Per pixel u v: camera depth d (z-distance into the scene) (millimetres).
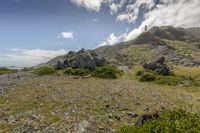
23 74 62625
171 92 46031
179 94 44812
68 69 65125
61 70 68312
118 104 31016
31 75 60500
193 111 32125
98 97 34219
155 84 57250
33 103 30469
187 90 52406
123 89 42562
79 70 64438
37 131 21203
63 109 27641
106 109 28484
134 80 62281
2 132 21312
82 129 20859
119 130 20000
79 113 26078
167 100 37000
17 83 46156
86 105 29625
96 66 73812
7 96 34656
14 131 21406
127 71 79188
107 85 46812
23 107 28703
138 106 31031
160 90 46812
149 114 21125
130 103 32188
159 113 21531
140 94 39219
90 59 70312
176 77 65875
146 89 45719
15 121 23859
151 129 15328
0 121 24000
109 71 65375
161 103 34250
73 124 22375
